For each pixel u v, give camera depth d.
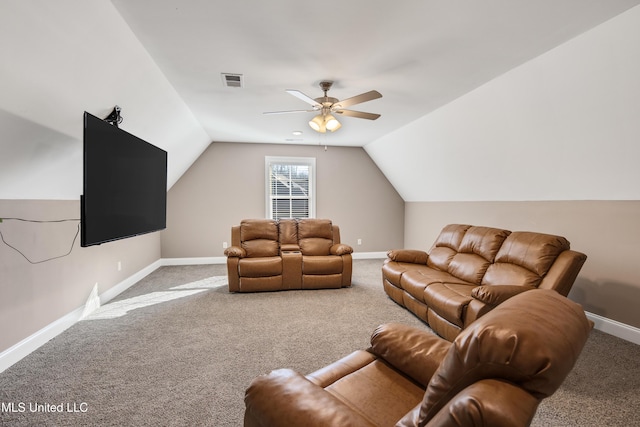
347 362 1.40
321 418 0.82
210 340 2.54
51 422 1.57
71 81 1.97
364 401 1.14
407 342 1.35
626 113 2.19
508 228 3.91
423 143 4.51
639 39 1.85
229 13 1.89
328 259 4.06
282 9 1.85
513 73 2.65
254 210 5.91
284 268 3.98
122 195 2.46
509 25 2.00
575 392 1.84
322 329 2.77
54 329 2.59
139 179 2.81
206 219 5.71
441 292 2.57
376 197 6.45
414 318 3.06
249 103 3.57
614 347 2.43
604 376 2.00
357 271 5.20
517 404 0.58
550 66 2.38
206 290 4.02
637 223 2.55
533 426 1.57
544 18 1.92
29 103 1.81
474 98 3.18
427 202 5.74
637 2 1.74
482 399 0.59
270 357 2.26
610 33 1.94
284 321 2.96
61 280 2.70
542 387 0.62
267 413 0.89
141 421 1.58
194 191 5.66
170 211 5.57
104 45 1.98
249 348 2.40
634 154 2.34
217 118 4.18
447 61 2.51
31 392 1.82
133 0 1.76
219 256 5.79
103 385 1.89
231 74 2.77
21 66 1.61
